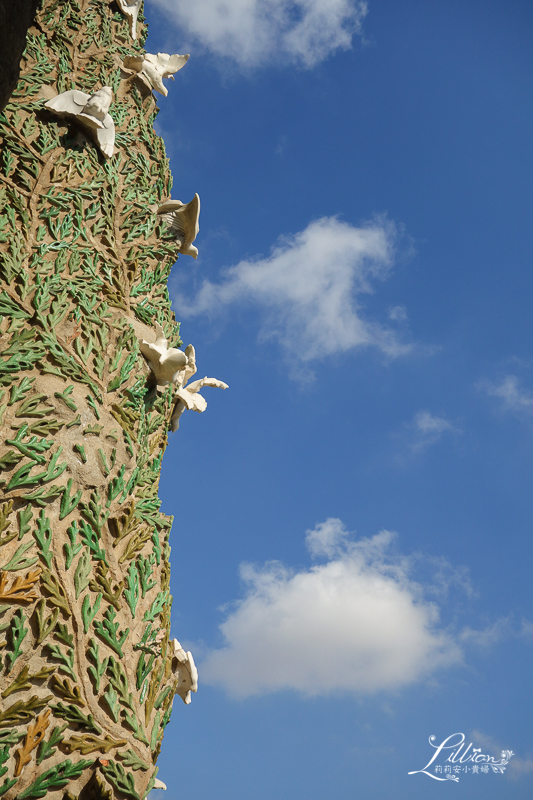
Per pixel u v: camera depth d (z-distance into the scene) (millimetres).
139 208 8633
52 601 5281
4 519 5293
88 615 5500
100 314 7109
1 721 4703
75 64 9195
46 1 9289
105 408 6602
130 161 8953
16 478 5438
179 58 10781
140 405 7145
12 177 7141
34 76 8227
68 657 5215
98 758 5113
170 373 7547
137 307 7770
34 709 4902
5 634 4953
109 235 7859
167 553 7031
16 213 6910
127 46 10281
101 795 4953
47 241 7066
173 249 8797
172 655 6719
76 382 6406
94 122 8016
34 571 5258
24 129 7539
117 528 6184
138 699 5723
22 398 5875
